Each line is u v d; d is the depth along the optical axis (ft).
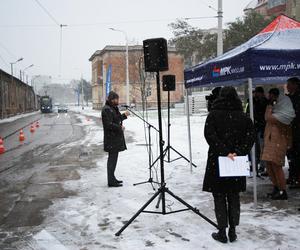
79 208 21.62
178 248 15.53
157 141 52.24
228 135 15.44
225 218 15.85
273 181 22.35
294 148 23.39
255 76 19.54
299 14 83.25
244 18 105.29
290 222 18.15
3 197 24.53
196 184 26.35
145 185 26.50
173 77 33.65
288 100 20.93
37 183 28.37
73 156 41.75
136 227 18.17
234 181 15.44
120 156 39.60
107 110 25.76
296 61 20.20
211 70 24.47
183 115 117.39
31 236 17.51
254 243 15.80
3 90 157.69
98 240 16.75
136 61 180.65
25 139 64.95
